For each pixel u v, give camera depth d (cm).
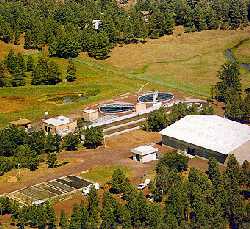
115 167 17012
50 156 17050
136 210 13062
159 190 14450
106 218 12912
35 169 16950
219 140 17338
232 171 14850
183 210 13112
